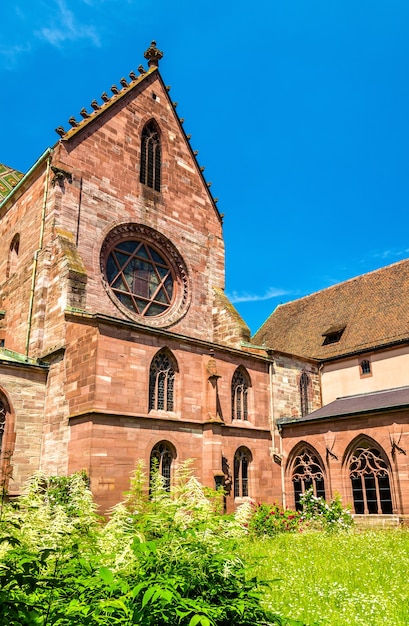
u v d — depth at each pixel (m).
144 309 33.66
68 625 5.30
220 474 27.03
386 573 14.52
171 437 26.11
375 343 38.88
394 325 39.12
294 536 23.59
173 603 5.80
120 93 35.91
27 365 25.72
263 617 6.79
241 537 9.17
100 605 5.41
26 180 33.75
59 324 27.03
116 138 34.59
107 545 7.52
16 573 5.46
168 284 36.22
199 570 6.56
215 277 38.72
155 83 39.03
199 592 6.47
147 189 35.72
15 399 25.12
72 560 6.52
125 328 25.38
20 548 6.73
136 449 24.22
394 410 27.92
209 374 28.77
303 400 38.75
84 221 31.11
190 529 7.09
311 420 32.16
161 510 8.52
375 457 28.64
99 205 32.25
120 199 33.66
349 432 30.20
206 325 36.91
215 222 40.31
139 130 36.44
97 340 24.08
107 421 23.41
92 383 23.56
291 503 32.56
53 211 29.94
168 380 27.52
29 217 33.00
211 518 7.87
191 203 38.75
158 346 26.88
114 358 24.52
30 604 5.18
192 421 27.47
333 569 15.12
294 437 33.41
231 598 6.58
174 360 27.78
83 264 30.16
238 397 32.41
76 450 23.30
